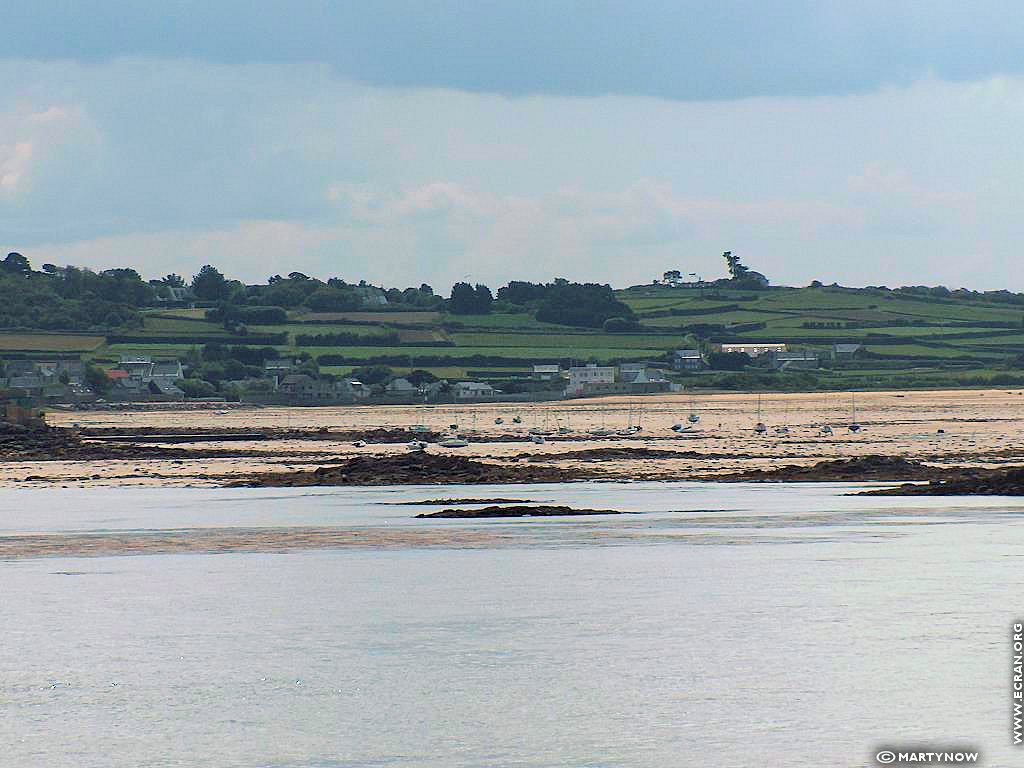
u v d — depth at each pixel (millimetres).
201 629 168625
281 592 196500
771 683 136250
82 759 115062
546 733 120750
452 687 137500
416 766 112000
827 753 113500
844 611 172625
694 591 190875
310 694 135625
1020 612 170375
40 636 165000
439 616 175375
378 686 138375
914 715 124250
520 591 194250
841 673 139625
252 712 129250
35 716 128625
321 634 164750
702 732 120188
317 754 115688
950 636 156125
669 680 138500
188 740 120312
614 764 111500
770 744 116375
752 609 175625
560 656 150375
